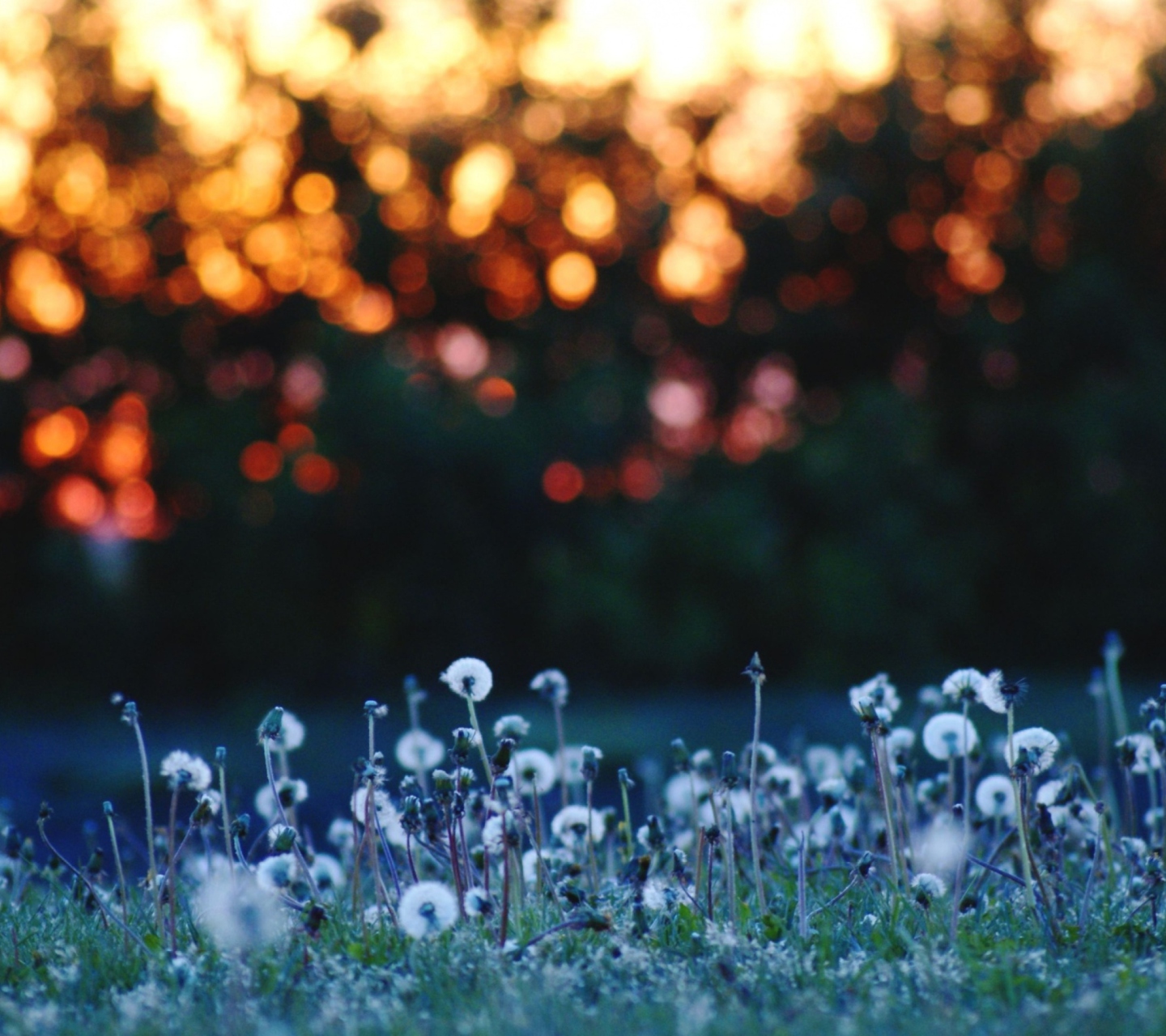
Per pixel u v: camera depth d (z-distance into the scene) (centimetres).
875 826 554
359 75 2873
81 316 2805
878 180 3044
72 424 2795
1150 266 3075
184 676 2733
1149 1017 331
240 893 378
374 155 2908
